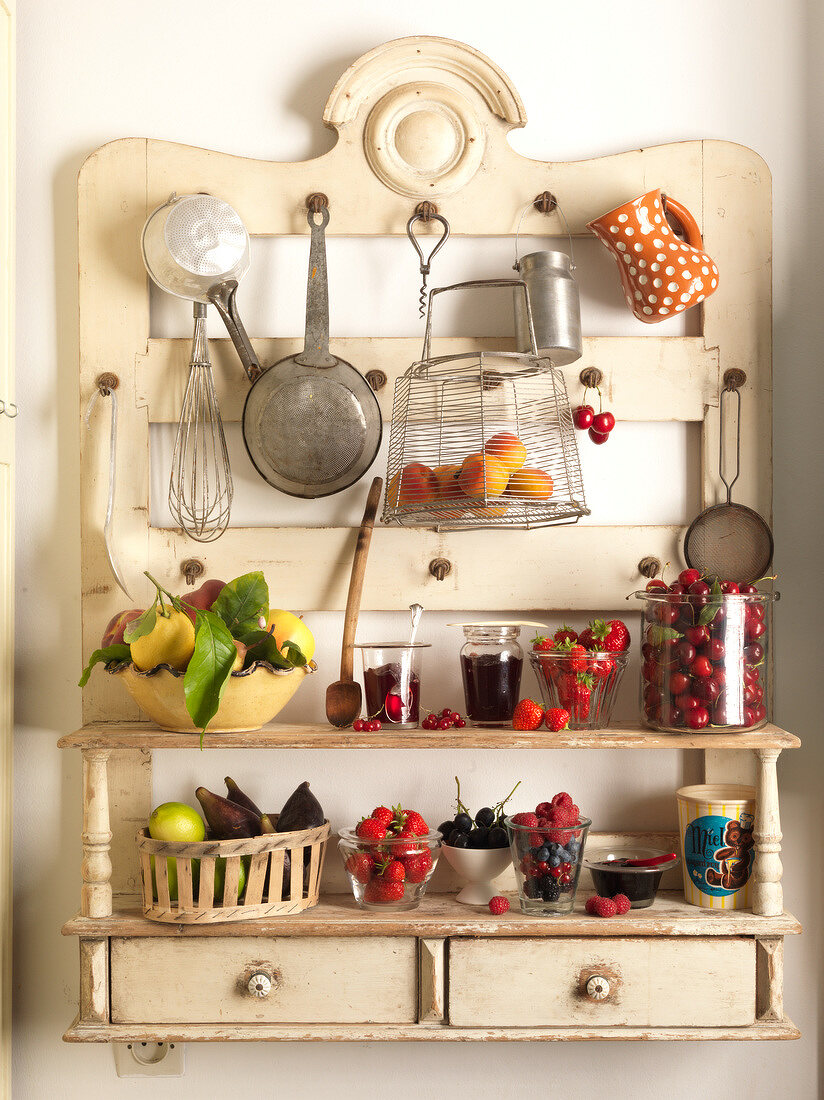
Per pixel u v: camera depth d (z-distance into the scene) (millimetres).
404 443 1335
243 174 1410
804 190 1455
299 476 1370
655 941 1259
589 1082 1440
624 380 1422
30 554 1432
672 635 1274
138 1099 1429
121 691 1396
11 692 1399
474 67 1403
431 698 1443
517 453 1243
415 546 1416
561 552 1423
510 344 1413
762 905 1273
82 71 1437
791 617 1451
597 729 1319
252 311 1434
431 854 1301
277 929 1248
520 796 1449
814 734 1448
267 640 1244
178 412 1412
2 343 1376
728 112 1455
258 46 1440
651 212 1350
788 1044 1445
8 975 1394
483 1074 1440
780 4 1453
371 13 1442
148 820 1407
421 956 1258
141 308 1409
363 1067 1438
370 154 1409
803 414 1452
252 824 1286
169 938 1255
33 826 1429
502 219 1421
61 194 1435
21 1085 1425
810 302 1455
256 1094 1432
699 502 1444
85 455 1407
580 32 1452
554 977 1258
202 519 1416
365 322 1438
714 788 1397
